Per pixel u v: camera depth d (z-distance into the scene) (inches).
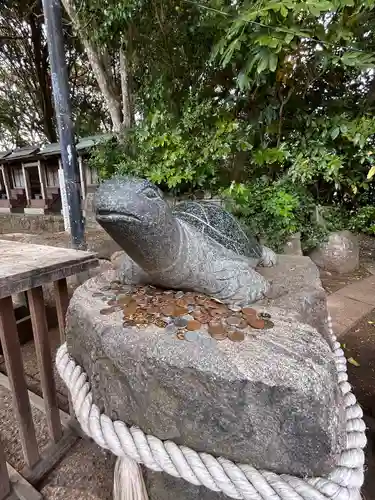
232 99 112.4
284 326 30.5
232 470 25.7
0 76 253.6
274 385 23.6
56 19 67.3
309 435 24.0
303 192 113.9
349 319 82.8
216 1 91.1
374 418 51.6
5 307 38.0
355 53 87.9
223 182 115.7
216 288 34.8
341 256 117.0
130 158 122.6
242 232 46.0
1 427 51.1
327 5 71.2
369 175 69.1
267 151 104.4
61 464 44.6
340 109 109.0
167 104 117.3
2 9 206.5
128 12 99.9
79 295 39.4
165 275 34.2
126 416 31.0
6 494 38.5
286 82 103.6
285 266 52.9
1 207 213.9
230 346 27.1
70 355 41.1
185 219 43.1
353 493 23.8
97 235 133.3
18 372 40.1
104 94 141.3
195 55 113.2
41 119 265.7
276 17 78.0
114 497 32.8
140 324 31.0
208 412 26.1
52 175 185.0
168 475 31.7
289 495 23.7
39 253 46.6
